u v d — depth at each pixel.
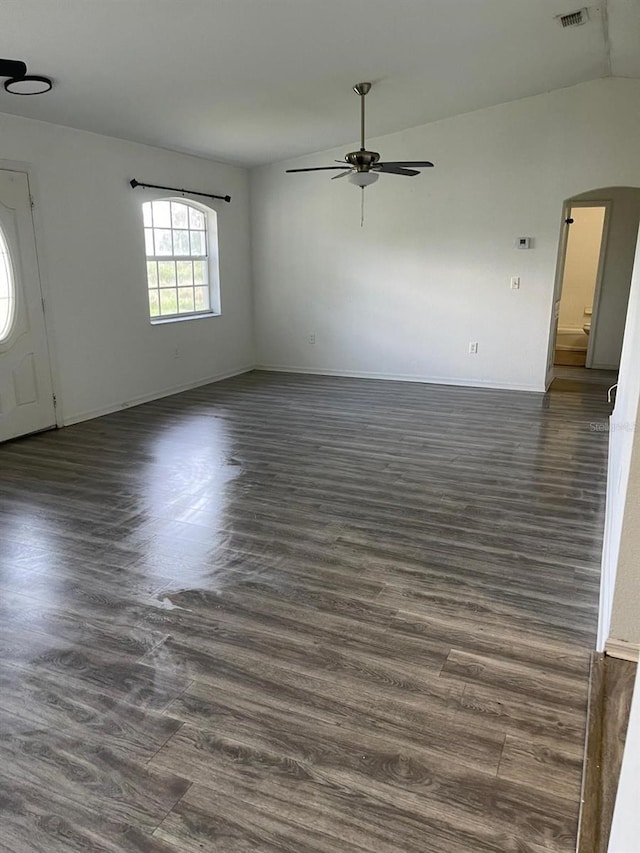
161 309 6.66
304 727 1.93
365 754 1.82
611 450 4.24
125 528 3.34
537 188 6.24
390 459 4.45
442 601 2.62
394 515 3.49
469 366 6.98
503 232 6.48
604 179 5.98
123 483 4.00
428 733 1.90
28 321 4.91
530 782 1.72
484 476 4.11
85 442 4.89
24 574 2.86
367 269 7.25
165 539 3.21
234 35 3.77
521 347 6.68
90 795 1.69
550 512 3.53
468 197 6.55
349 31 3.93
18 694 2.08
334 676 2.16
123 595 2.68
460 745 1.85
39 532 3.30
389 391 6.77
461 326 6.91
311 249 7.52
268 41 3.92
